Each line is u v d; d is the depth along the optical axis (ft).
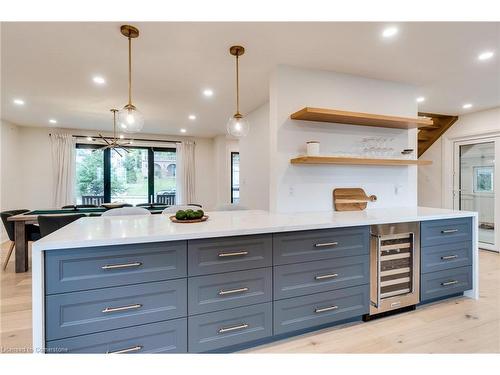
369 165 10.20
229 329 5.80
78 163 20.07
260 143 13.58
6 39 7.32
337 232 6.88
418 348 6.09
